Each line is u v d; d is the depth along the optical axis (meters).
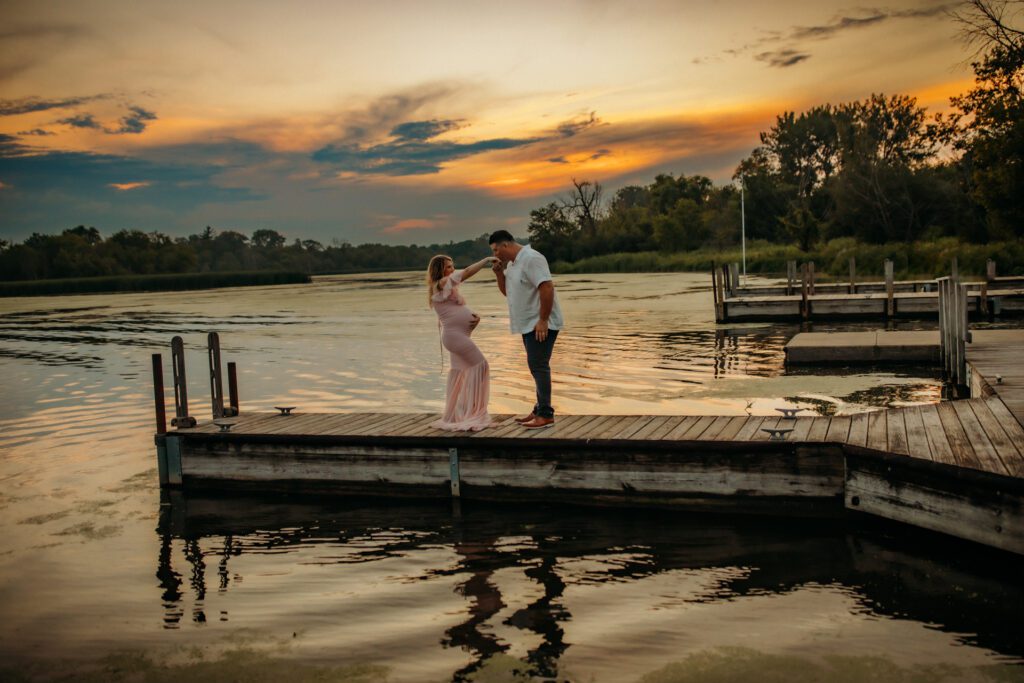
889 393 13.08
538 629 5.09
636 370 15.94
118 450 10.72
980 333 16.11
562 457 7.73
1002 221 45.12
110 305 58.25
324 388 15.02
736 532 6.85
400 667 4.64
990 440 6.96
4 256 150.88
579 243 110.94
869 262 50.34
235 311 42.53
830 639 4.85
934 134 56.97
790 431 7.32
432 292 8.30
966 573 5.85
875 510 6.71
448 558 6.49
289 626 5.27
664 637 4.92
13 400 14.90
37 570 6.45
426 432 8.36
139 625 5.37
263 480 8.66
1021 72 42.69
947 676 4.38
